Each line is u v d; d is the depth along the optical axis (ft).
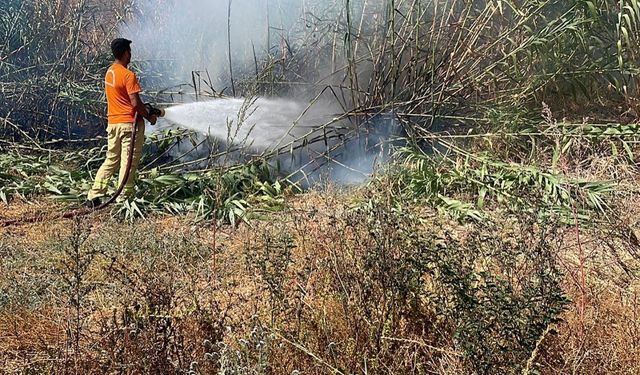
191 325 10.64
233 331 10.68
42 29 28.55
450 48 23.79
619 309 11.55
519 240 11.19
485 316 9.34
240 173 21.65
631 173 20.06
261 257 13.12
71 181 22.50
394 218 11.57
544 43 22.80
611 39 24.54
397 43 23.95
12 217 19.44
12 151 25.31
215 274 13.88
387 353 10.15
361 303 10.65
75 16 29.40
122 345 10.12
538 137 22.79
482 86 24.36
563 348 10.00
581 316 10.30
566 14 23.67
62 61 27.71
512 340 9.10
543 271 9.98
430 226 16.88
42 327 11.88
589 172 19.98
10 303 12.79
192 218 19.24
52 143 26.66
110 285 12.99
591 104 25.55
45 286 13.28
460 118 22.90
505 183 19.43
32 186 21.99
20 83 26.86
